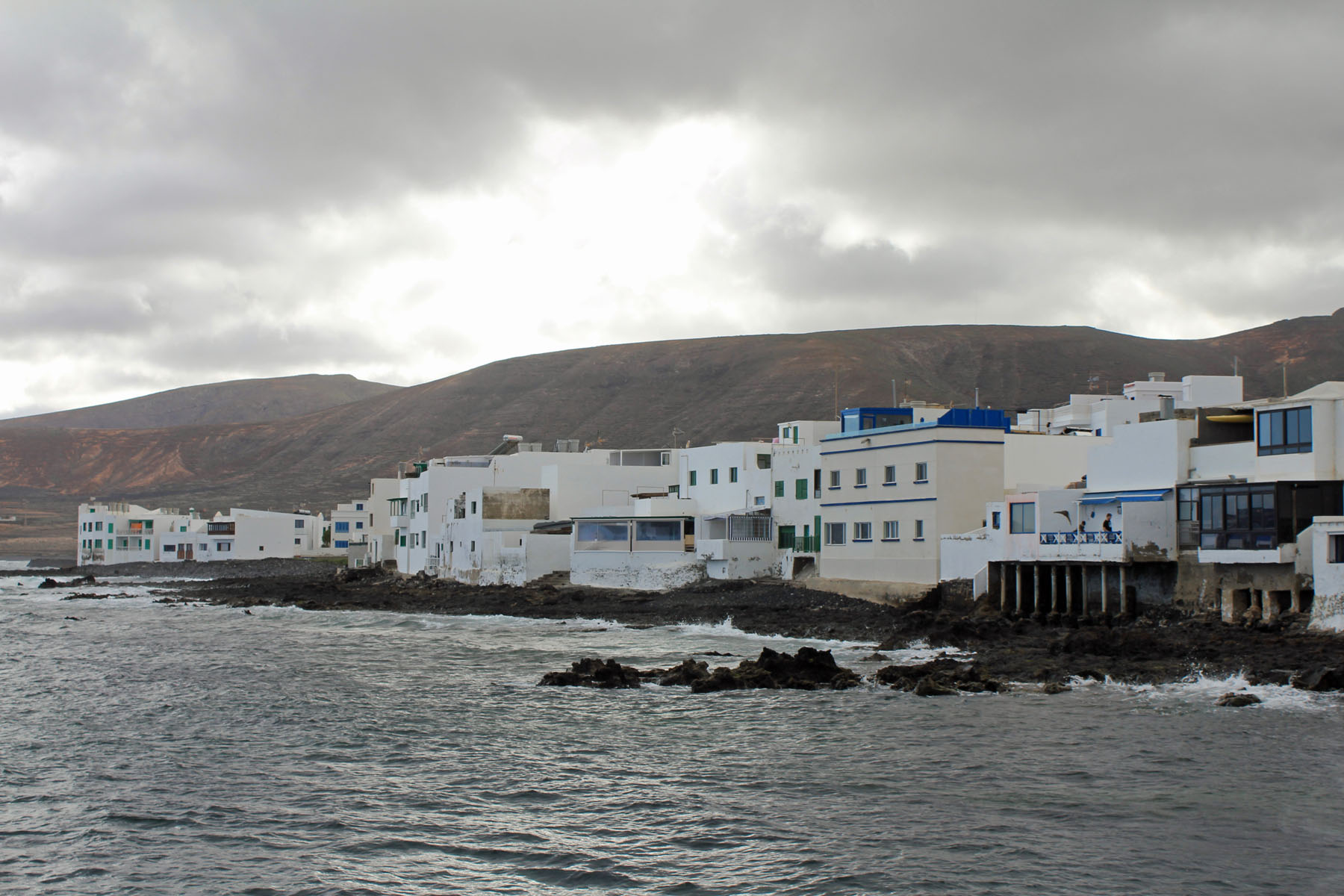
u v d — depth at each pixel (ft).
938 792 108.37
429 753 127.65
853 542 263.90
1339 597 165.68
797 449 291.17
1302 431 180.45
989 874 87.61
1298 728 129.70
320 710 154.40
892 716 142.00
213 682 181.88
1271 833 95.55
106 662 209.26
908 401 357.20
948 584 231.09
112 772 120.47
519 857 93.15
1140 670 165.37
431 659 206.49
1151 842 93.76
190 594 433.48
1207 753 119.96
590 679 171.22
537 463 380.17
